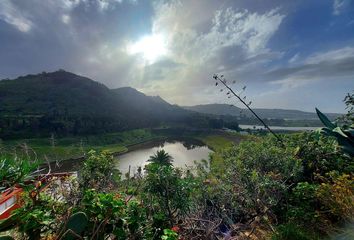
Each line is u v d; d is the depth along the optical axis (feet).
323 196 12.13
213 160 20.85
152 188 12.30
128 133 421.59
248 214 13.44
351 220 10.19
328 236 10.38
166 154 80.69
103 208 8.28
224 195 13.75
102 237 8.10
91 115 453.17
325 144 18.35
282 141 21.38
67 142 247.29
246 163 17.38
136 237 9.17
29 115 366.22
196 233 10.96
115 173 16.55
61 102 547.08
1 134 239.71
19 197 9.14
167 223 10.91
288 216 12.46
